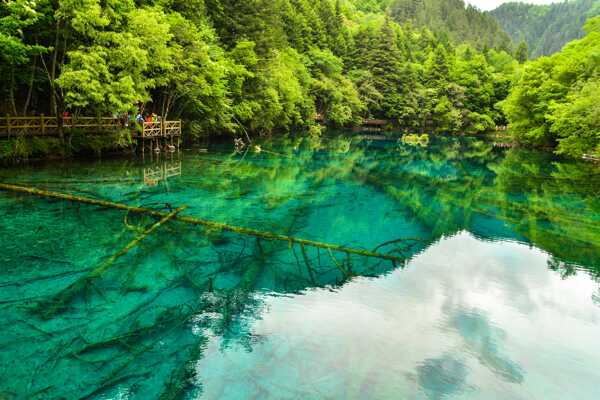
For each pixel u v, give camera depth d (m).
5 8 16.97
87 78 18.67
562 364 7.03
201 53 27.77
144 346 7.05
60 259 10.19
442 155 39.19
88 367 6.45
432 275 10.63
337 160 31.73
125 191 16.88
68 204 14.47
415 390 6.16
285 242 12.42
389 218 16.05
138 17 21.80
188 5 32.25
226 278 9.84
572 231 15.02
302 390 6.05
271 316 8.20
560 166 31.97
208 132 36.44
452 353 7.19
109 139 23.70
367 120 72.12
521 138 45.00
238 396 5.89
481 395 6.14
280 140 44.19
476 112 69.50
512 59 93.56
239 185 19.88
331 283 9.84
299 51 62.81
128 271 9.84
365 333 7.69
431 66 75.44
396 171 28.39
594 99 26.58
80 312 8.03
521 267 11.41
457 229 14.97
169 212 14.20
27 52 18.67
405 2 178.88
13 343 6.94
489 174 28.14
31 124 20.12
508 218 16.64
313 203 17.59
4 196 14.95
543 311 8.91
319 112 63.50
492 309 8.90
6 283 8.91
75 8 18.56
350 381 6.29
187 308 8.39
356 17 130.25
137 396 5.87
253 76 36.25
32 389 5.93
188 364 6.58
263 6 46.06
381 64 72.81
